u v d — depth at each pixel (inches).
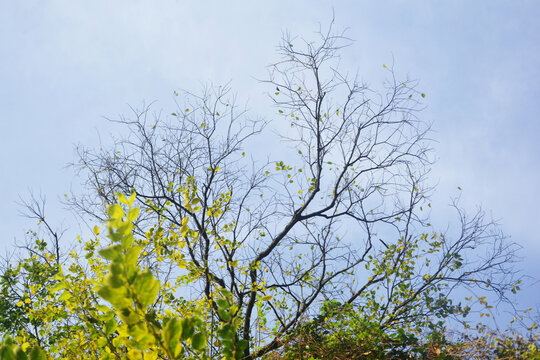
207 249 279.3
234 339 62.9
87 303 113.5
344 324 263.9
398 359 242.2
